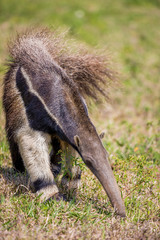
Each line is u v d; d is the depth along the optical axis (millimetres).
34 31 20875
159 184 19641
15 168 20156
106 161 14586
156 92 41594
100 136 15820
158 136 27578
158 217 16438
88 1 72250
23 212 15445
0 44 39031
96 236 14055
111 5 72625
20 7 65312
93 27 57688
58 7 66312
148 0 79125
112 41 53438
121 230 14742
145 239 14430
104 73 21109
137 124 32125
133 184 18453
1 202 16047
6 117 19156
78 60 20234
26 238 13383
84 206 16641
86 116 15648
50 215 15438
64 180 18750
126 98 38812
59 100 16266
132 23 64875
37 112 16797
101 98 21531
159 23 67750
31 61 18109
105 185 14203
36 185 16859
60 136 16484
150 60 50906
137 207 16844
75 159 16750
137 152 24375
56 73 17047
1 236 13500
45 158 16906
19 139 17266
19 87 17984
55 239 13695
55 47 20125
